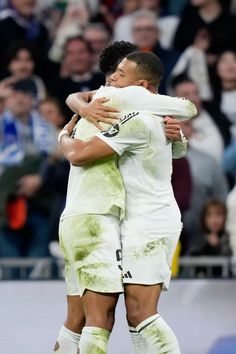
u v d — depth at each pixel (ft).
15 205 100.58
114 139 48.88
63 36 109.70
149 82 51.26
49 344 62.39
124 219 49.78
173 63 111.34
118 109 49.80
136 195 49.73
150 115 49.62
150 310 49.11
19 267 94.68
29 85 104.99
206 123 106.83
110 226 48.98
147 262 49.08
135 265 49.08
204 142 105.91
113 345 61.77
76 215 49.21
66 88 106.63
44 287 76.48
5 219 100.27
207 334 64.44
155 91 51.90
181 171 100.01
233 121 108.68
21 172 101.19
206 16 115.24
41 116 103.50
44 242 100.63
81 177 49.67
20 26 112.06
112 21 113.39
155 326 48.80
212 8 115.96
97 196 49.08
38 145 102.42
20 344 62.18
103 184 49.11
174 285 76.54
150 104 49.78
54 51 108.68
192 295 73.67
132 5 114.93
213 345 62.34
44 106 103.50
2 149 101.86
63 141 50.70
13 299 72.59
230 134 107.96
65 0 113.39
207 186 102.78
